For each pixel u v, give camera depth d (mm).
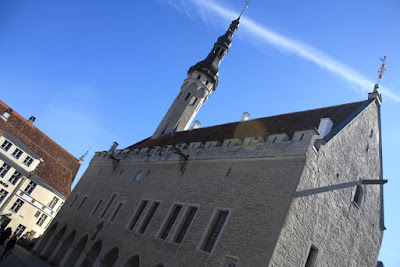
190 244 20938
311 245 18906
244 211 19500
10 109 52062
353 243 22438
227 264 18016
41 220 51625
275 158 20312
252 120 31719
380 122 26672
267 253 16641
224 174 22828
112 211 31359
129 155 36219
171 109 46125
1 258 24156
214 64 47781
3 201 47000
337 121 23781
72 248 31781
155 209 26891
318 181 19688
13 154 48125
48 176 53281
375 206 25281
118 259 25531
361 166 24047
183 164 27188
